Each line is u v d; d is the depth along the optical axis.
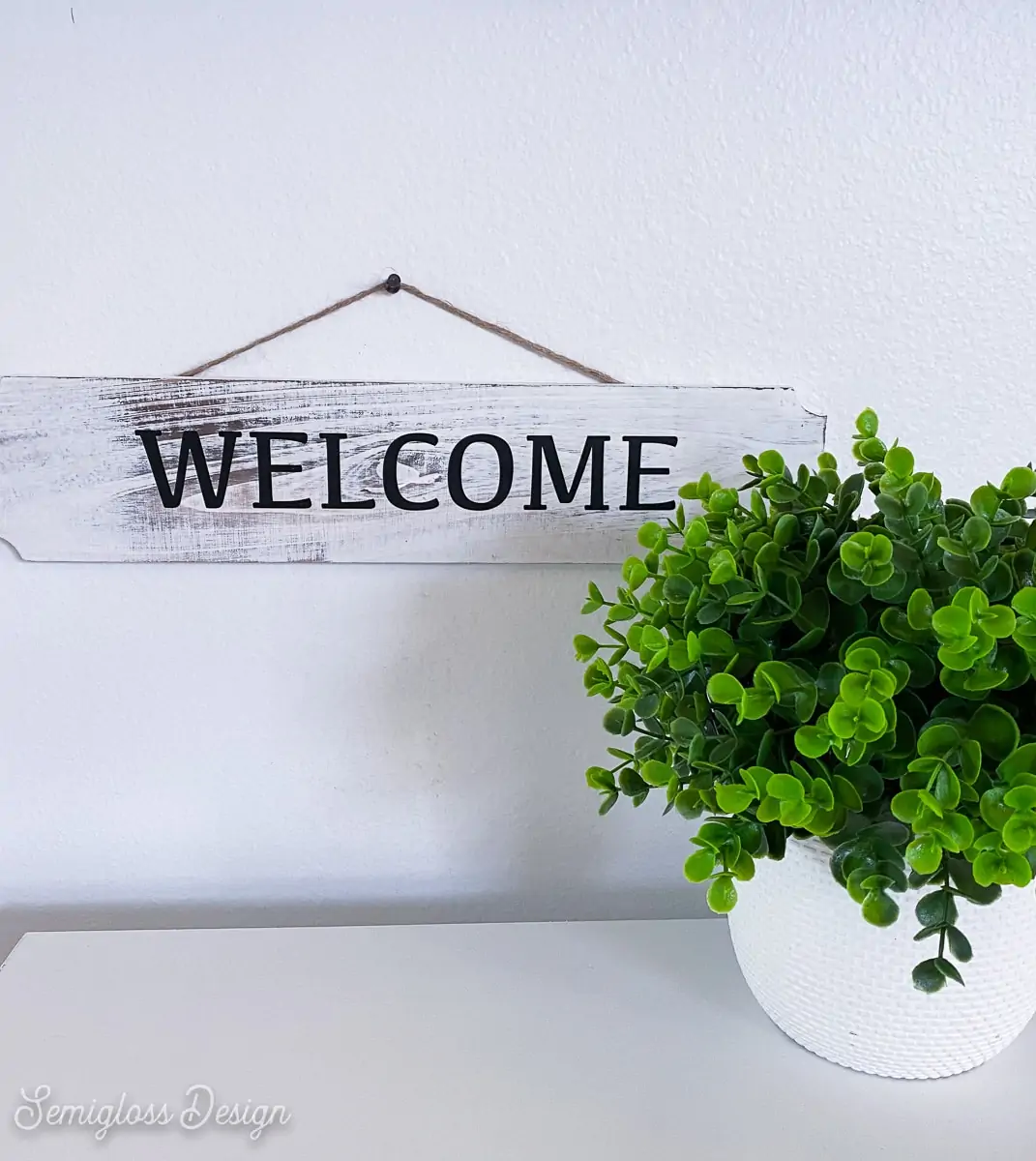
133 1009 0.65
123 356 0.67
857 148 0.65
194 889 0.79
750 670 0.51
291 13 0.62
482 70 0.63
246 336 0.67
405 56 0.63
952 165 0.66
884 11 0.63
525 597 0.73
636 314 0.68
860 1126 0.56
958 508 0.54
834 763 0.49
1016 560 0.50
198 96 0.63
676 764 0.53
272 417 0.67
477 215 0.66
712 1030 0.63
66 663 0.73
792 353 0.69
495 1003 0.66
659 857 0.80
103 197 0.64
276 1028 0.63
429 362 0.68
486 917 0.81
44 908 0.79
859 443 0.56
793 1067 0.60
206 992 0.67
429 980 0.68
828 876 0.53
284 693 0.75
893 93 0.64
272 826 0.78
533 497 0.69
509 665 0.75
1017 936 0.52
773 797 0.46
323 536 0.70
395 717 0.76
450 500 0.69
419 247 0.66
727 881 0.48
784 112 0.65
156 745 0.75
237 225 0.65
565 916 0.81
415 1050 0.62
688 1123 0.56
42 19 0.61
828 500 0.65
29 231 0.65
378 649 0.74
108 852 0.78
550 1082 0.59
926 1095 0.58
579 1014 0.65
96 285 0.66
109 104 0.63
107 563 0.71
